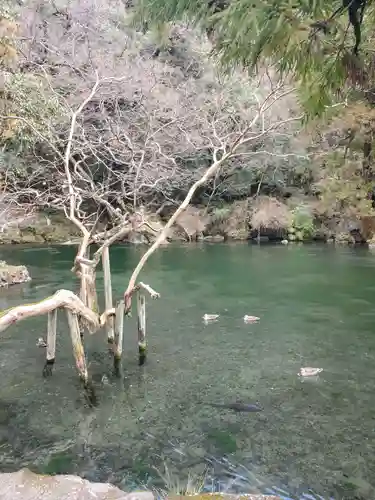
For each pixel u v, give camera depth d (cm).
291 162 2064
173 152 1105
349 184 1964
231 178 2152
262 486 365
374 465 394
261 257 1652
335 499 349
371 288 1126
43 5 1495
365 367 627
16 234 1925
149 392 547
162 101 1162
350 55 210
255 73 262
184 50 1520
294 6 182
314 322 851
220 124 1099
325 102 241
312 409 502
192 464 396
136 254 1755
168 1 222
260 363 644
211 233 2227
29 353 681
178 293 1093
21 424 469
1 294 1058
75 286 1141
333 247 1914
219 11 209
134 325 834
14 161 1080
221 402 520
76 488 307
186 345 723
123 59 1316
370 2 192
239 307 963
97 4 1552
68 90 1045
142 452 416
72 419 480
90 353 685
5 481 314
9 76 1037
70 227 2052
